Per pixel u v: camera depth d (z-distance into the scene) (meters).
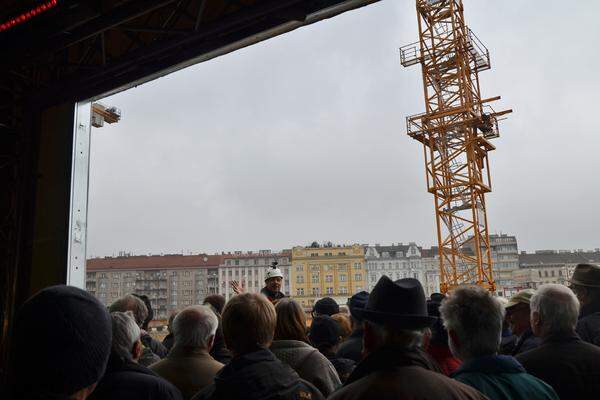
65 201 5.43
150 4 4.57
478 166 27.84
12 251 5.57
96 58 5.76
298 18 4.65
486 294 2.39
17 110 5.82
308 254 132.00
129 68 5.29
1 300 5.49
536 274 133.75
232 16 4.73
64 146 5.56
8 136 5.76
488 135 27.48
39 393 1.20
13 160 5.69
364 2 4.59
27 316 1.26
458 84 26.91
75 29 4.91
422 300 2.06
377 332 1.97
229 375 2.29
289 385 2.30
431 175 26.88
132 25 5.50
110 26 4.79
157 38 5.15
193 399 2.41
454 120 26.58
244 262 140.25
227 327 2.46
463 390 1.84
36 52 5.11
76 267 5.43
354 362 3.92
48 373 1.19
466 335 2.30
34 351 1.21
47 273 5.42
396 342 1.94
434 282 129.62
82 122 5.70
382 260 132.12
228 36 4.94
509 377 2.21
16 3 5.14
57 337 1.22
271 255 139.50
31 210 5.66
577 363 2.55
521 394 2.14
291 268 132.00
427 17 29.08
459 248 26.39
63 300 1.29
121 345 2.38
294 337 3.32
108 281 150.12
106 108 18.53
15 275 5.50
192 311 3.15
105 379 2.25
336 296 127.69
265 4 4.58
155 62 5.27
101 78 5.44
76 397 1.27
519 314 3.85
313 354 3.18
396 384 1.78
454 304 2.37
